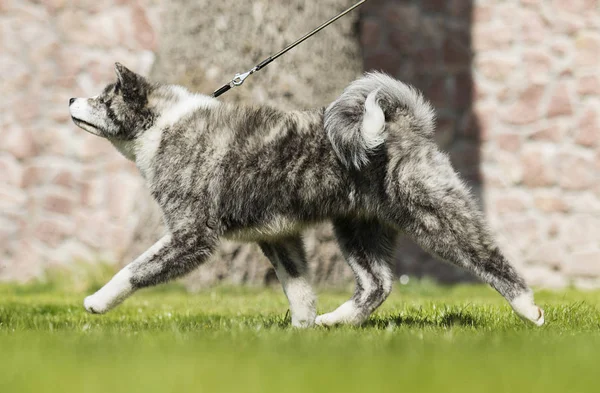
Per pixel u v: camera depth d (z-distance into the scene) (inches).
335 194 293.1
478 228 283.4
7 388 157.3
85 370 176.1
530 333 247.6
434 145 289.3
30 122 656.4
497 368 175.6
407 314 337.7
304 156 292.5
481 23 668.7
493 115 664.4
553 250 651.5
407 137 285.3
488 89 666.2
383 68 671.8
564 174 652.7
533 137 658.2
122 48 654.5
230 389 153.1
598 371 173.6
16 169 654.5
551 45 657.0
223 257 516.7
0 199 652.7
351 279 530.6
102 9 657.6
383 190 286.0
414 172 283.1
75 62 657.0
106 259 640.4
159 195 302.2
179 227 294.8
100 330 266.5
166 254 291.1
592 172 649.0
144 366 179.3
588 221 648.4
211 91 515.2
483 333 248.1
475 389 153.3
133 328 284.8
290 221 298.8
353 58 542.0
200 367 176.9
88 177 650.8
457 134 668.1
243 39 516.1
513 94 661.9
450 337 230.4
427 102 293.6
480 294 523.5
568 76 653.9
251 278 517.7
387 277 309.1
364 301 306.2
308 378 163.6
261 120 298.5
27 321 320.5
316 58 524.4
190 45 523.2
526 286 283.1
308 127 294.4
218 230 298.0
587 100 650.8
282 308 389.7
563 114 653.3
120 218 644.1
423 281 623.8
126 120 308.2
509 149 661.3
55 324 312.3
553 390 153.9
